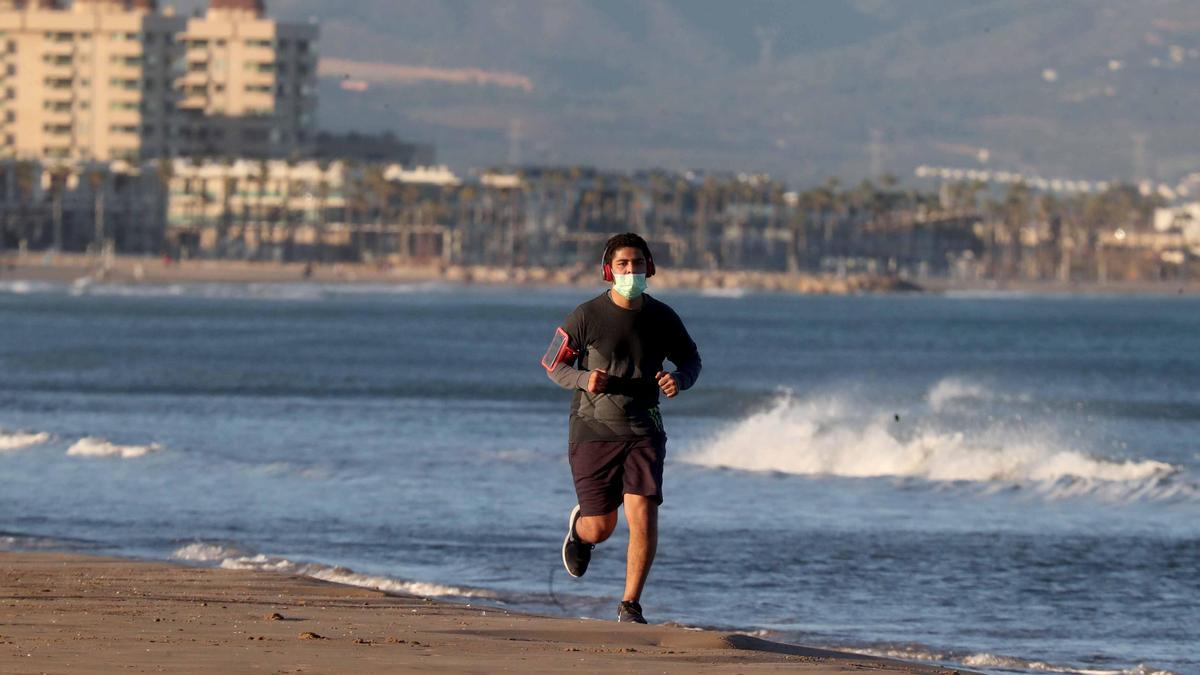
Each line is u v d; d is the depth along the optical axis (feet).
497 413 554.05
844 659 131.34
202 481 309.63
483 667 109.50
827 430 371.76
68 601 156.97
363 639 124.47
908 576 210.59
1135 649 167.94
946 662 157.17
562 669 109.70
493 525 254.06
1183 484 307.17
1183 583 207.51
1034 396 638.12
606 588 198.39
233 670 105.19
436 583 201.36
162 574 184.34
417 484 307.58
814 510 277.03
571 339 135.33
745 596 194.90
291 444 406.00
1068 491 303.07
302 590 171.01
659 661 114.93
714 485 313.32
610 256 134.72
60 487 299.99
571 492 297.53
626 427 135.74
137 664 107.14
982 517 269.64
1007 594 198.59
